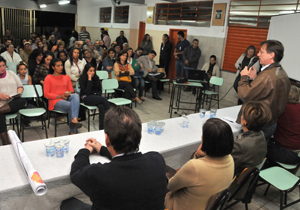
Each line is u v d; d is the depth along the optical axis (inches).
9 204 58.9
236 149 74.2
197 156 77.0
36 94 145.4
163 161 47.2
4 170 60.9
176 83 201.5
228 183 57.4
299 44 164.4
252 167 72.0
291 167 101.0
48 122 161.2
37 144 75.8
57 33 523.8
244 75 101.9
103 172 41.6
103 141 82.3
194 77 217.5
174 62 340.8
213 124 54.9
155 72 257.8
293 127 100.7
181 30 319.6
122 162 42.6
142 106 228.4
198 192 55.7
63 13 571.8
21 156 61.2
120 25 428.1
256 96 95.8
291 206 101.5
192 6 302.5
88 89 155.2
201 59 299.7
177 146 83.7
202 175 54.1
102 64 261.1
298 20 169.2
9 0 501.0
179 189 61.9
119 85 204.2
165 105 237.0
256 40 246.1
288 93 96.6
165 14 339.3
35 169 60.5
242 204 100.9
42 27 559.2
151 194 42.6
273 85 91.8
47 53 180.9
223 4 267.1
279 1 224.5
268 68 95.0
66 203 64.7
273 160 104.5
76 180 45.6
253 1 242.8
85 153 57.3
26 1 518.3
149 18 363.6
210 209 54.3
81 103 156.5
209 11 285.7
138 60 255.1
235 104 260.1
